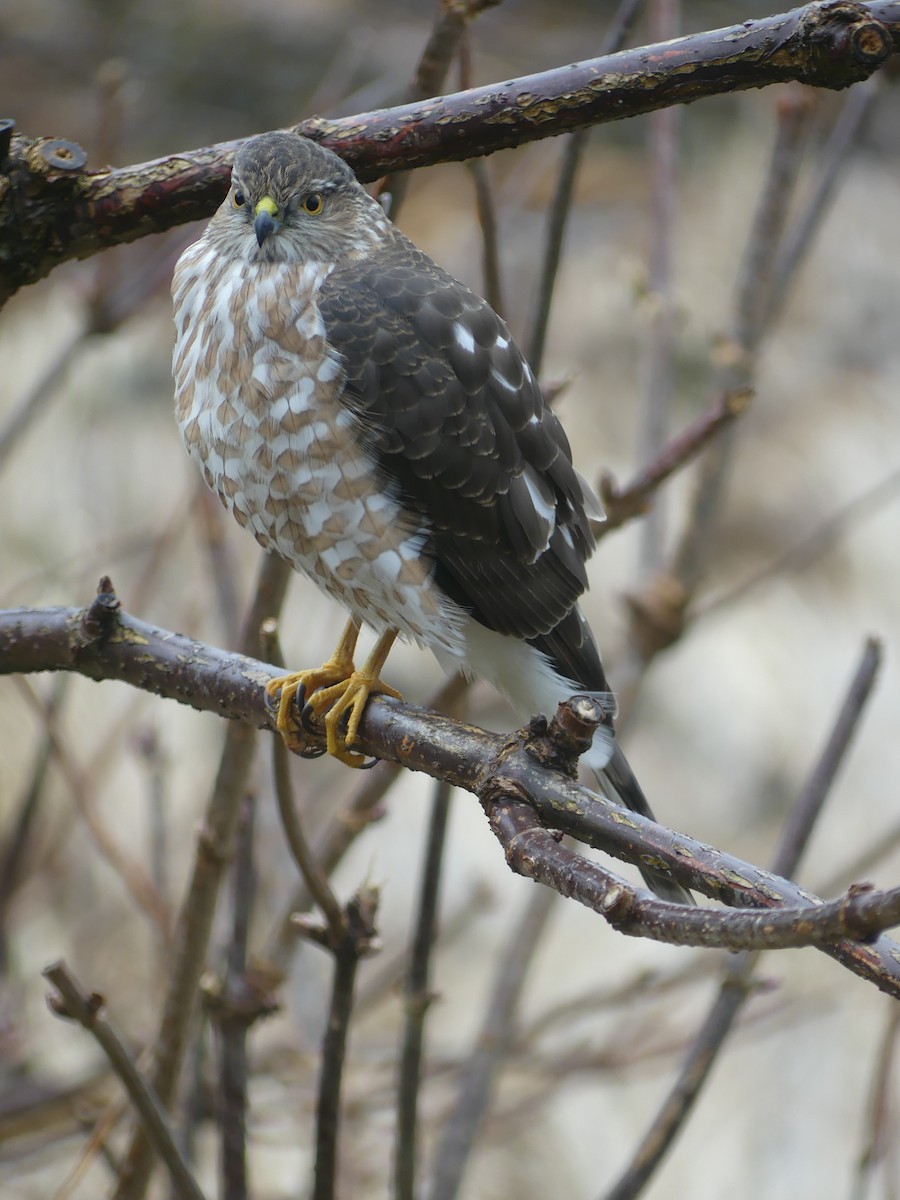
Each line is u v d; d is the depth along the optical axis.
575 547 7.66
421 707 6.32
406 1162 6.68
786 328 18.11
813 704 16.17
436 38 6.62
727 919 4.12
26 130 18.84
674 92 5.84
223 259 7.33
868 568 16.72
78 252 6.36
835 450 17.22
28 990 12.14
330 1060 6.03
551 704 7.65
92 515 15.79
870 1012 13.90
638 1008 13.22
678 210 17.97
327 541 7.14
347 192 7.40
